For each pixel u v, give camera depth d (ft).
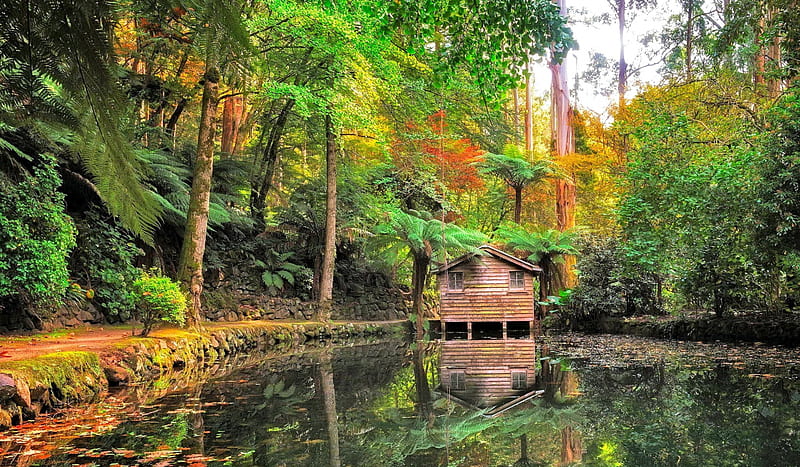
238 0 3.16
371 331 44.98
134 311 30.27
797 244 25.05
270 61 32.89
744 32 31.32
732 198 26.96
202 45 3.28
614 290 43.37
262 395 16.19
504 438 10.92
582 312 45.24
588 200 69.77
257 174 47.21
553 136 58.44
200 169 26.25
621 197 38.70
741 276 31.58
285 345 35.12
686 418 12.31
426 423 12.57
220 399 15.33
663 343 32.12
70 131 3.62
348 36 30.14
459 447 10.23
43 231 21.97
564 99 57.62
